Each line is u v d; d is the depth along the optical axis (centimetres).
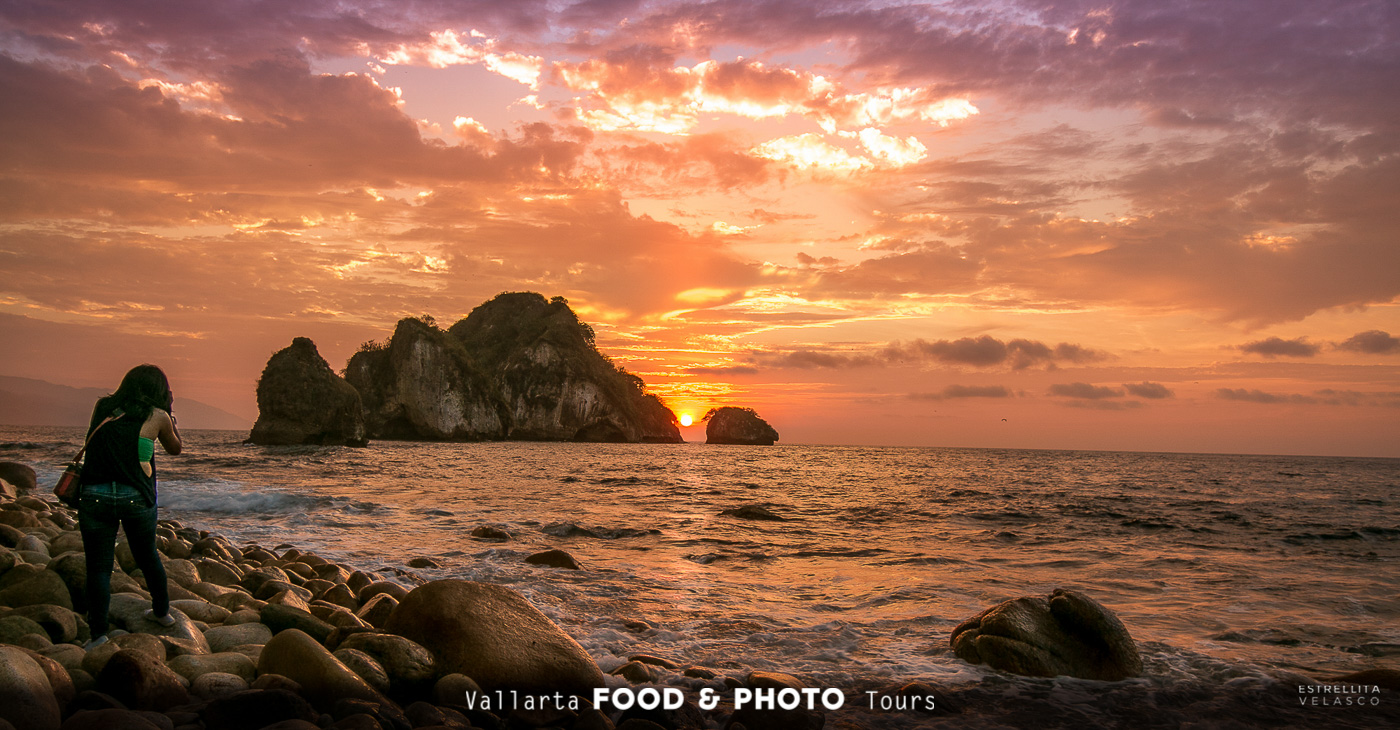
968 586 1023
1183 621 845
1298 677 626
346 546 1256
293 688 438
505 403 13162
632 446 13600
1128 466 7200
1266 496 3183
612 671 589
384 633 532
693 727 469
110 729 336
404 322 11825
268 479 2667
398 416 11681
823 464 6650
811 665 645
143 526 488
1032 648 640
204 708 390
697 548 1362
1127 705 559
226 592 652
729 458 7981
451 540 1351
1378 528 1883
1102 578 1104
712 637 732
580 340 15312
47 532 870
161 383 508
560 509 1983
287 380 6166
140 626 507
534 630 548
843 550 1366
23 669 352
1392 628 814
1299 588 1041
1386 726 522
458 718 438
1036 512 2214
